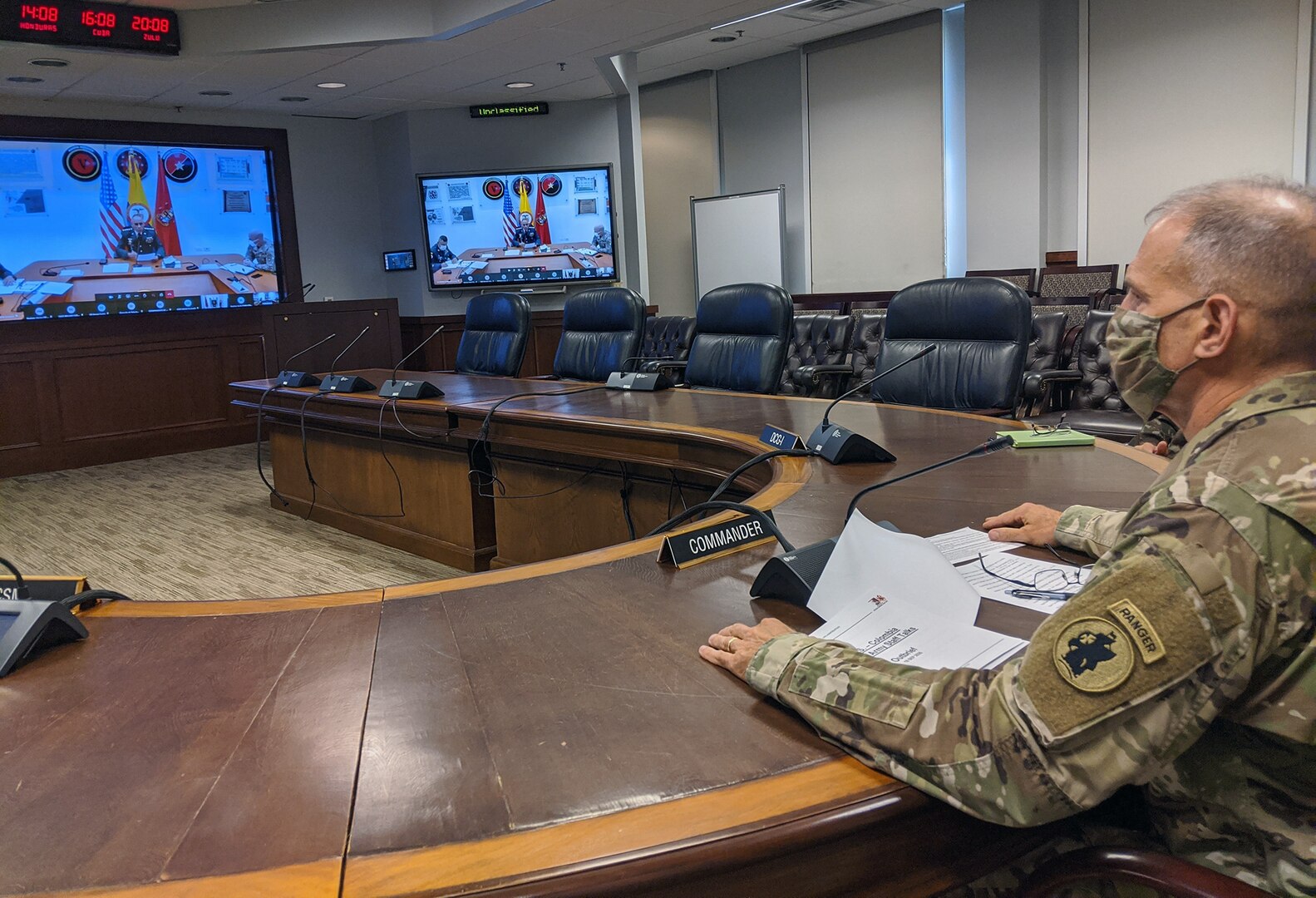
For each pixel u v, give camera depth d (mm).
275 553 4039
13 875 710
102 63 5512
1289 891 737
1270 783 752
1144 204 6523
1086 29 6605
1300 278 768
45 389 6203
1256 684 726
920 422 2514
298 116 7602
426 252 7785
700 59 8305
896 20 7496
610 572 1393
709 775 806
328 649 1148
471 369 4676
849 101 7973
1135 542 749
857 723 824
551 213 7781
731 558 1432
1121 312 859
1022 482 1785
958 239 7566
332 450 4363
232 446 6996
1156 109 6371
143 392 6586
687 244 9320
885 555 1177
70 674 1106
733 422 2641
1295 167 5797
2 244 6355
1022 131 6875
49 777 860
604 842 717
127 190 6824
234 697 1021
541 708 952
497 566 3533
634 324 4129
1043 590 1192
